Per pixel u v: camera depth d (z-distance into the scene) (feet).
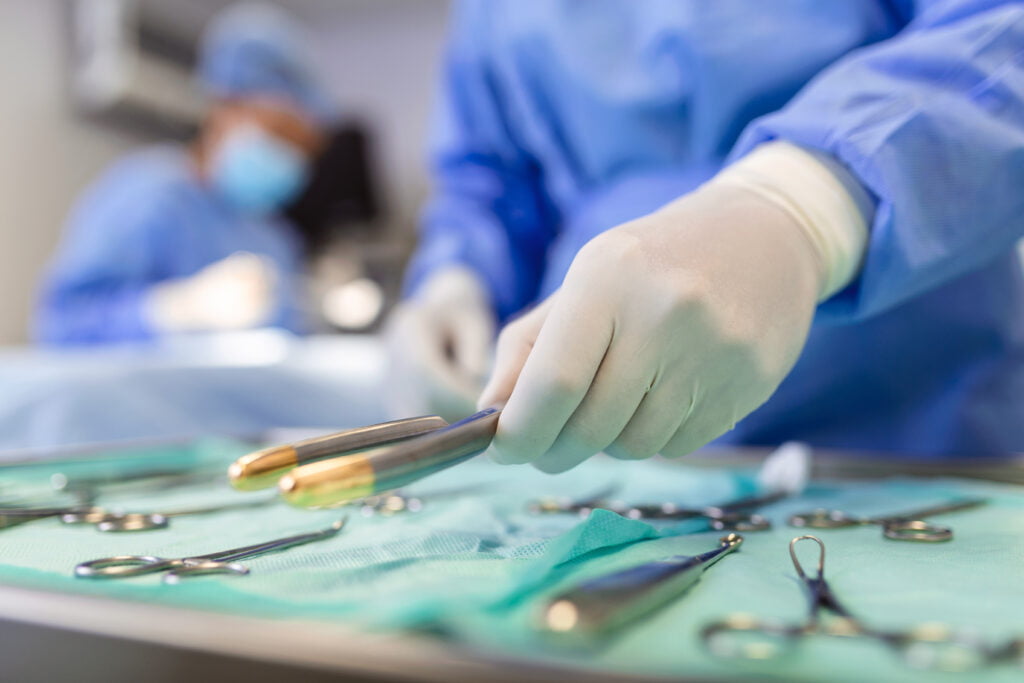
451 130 3.57
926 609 0.84
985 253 1.72
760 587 0.90
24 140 8.48
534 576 0.84
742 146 1.81
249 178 7.73
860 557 1.09
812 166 1.65
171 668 0.68
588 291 1.36
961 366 2.51
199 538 1.23
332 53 10.85
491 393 1.45
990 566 1.04
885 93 1.64
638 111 2.67
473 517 1.39
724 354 1.40
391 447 0.87
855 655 0.64
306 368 4.39
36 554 1.09
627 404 1.36
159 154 8.09
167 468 1.99
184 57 9.25
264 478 0.88
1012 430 2.49
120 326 6.39
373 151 9.71
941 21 1.86
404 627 0.65
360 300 7.65
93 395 3.56
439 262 3.44
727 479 1.88
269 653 0.64
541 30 2.82
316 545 1.19
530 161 3.55
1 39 8.25
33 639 0.74
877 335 2.51
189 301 6.23
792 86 2.44
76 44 8.86
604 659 0.61
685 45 2.49
